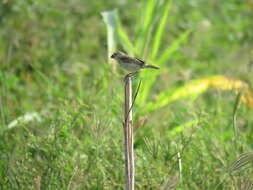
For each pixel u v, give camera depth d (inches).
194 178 401.7
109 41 528.4
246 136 482.6
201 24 697.0
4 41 655.8
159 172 391.9
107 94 465.1
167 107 507.5
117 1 808.9
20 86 589.3
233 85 520.7
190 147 419.5
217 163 423.2
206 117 465.1
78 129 442.9
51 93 542.0
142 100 508.1
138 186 402.3
